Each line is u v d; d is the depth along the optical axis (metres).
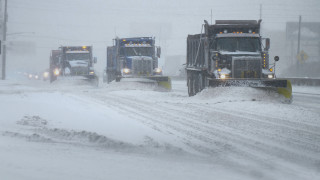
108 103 37.69
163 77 55.84
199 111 31.56
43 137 19.38
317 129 23.17
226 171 13.66
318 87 71.44
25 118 26.02
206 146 18.34
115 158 15.22
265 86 37.75
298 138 20.45
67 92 51.59
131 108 33.62
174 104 37.06
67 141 18.88
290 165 14.95
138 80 55.31
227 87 38.16
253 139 20.11
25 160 13.96
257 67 39.97
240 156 16.39
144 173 12.83
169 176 12.58
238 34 41.81
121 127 23.12
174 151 17.02
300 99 46.22
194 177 12.58
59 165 13.41
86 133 19.98
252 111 31.34
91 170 12.91
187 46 51.91
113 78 68.31
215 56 40.69
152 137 20.16
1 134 20.25
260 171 13.84
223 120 26.69
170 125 24.39
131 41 60.25
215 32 43.00
